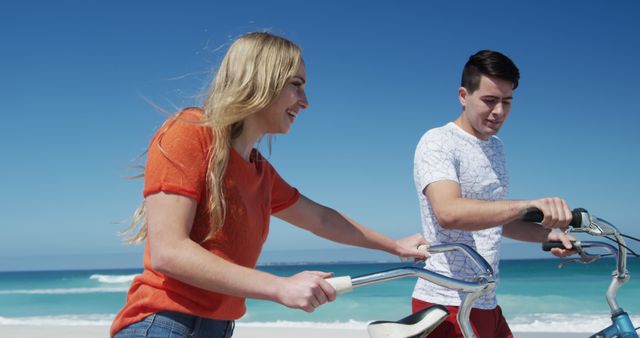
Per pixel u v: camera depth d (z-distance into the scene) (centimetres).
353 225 259
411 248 251
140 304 192
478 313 282
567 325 1220
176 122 189
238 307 207
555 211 211
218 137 189
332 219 258
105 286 3372
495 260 293
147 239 201
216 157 188
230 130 196
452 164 283
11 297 2711
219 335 202
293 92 197
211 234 191
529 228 298
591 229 214
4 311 2133
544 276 2695
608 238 222
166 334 187
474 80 288
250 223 204
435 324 190
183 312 189
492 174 298
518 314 1538
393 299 1867
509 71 284
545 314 1509
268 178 223
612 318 225
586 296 1847
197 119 193
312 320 1493
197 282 172
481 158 295
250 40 195
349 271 5712
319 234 258
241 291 169
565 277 2588
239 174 200
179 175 181
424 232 299
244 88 189
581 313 1501
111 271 7812
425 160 284
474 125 292
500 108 286
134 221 205
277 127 202
